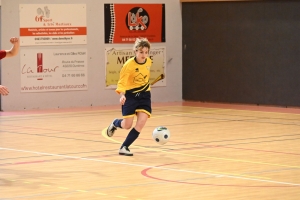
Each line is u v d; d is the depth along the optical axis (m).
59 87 22.84
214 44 24.41
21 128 16.94
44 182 9.78
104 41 23.73
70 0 22.88
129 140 12.49
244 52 23.52
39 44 22.34
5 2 21.58
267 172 10.60
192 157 12.20
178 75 25.55
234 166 11.19
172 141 14.38
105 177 10.18
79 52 23.19
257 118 19.17
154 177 10.16
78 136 15.30
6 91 10.16
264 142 14.22
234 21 23.69
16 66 21.92
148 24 24.72
